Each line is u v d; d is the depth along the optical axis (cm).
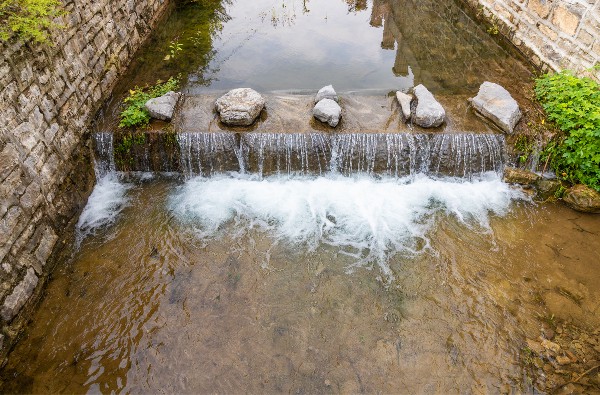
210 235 363
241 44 591
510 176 398
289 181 413
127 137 400
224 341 292
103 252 347
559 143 389
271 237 362
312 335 295
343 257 347
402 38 610
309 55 567
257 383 271
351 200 393
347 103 446
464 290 320
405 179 413
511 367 274
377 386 268
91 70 422
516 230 363
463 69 518
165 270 335
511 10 558
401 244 356
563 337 288
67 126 368
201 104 445
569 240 352
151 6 611
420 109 410
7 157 286
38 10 305
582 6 421
